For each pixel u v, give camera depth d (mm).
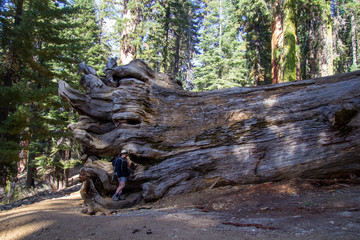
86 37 22391
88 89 8578
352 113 6867
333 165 6762
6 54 14484
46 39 15047
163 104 8750
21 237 4184
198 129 8172
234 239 3578
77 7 15211
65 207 7402
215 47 29984
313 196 5602
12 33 13586
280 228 3961
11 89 11875
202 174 7496
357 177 6609
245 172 7230
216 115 8430
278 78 13992
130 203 7023
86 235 4008
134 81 8383
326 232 3549
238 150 7488
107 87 8633
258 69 25344
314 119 7336
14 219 5238
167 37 31219
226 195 6637
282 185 6676
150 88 8766
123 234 3922
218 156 7520
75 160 21406
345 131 6887
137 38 17984
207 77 28344
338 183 6348
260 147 7395
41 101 14633
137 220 4703
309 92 8062
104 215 6051
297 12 16609
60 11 14875
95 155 8070
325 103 7562
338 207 4652
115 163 7055
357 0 25109
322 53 19266
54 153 20438
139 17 21938
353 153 6633
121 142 7660
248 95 8820
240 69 27266
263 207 5355
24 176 32344
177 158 7609
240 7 21609
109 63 9086
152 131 7996
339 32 27984
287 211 4871
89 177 7105
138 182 7375
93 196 6938
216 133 7906
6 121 11406
